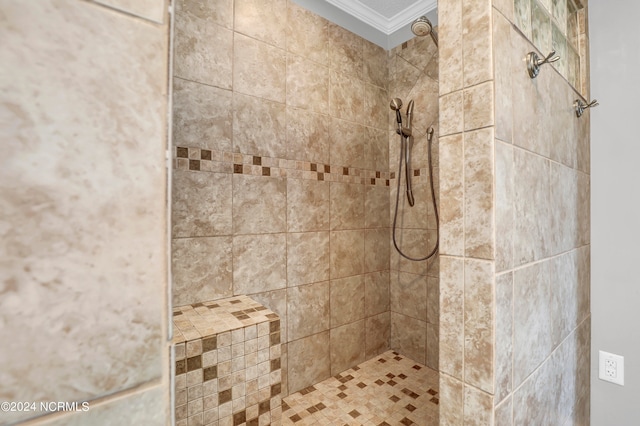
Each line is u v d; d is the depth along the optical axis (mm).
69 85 179
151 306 212
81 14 182
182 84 1206
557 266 834
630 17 1033
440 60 638
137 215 205
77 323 185
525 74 677
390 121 1949
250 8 1382
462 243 604
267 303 1437
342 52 1728
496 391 569
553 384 808
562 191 870
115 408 199
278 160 1471
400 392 1526
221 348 1019
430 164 1682
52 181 176
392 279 1955
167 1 219
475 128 578
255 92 1396
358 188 1800
